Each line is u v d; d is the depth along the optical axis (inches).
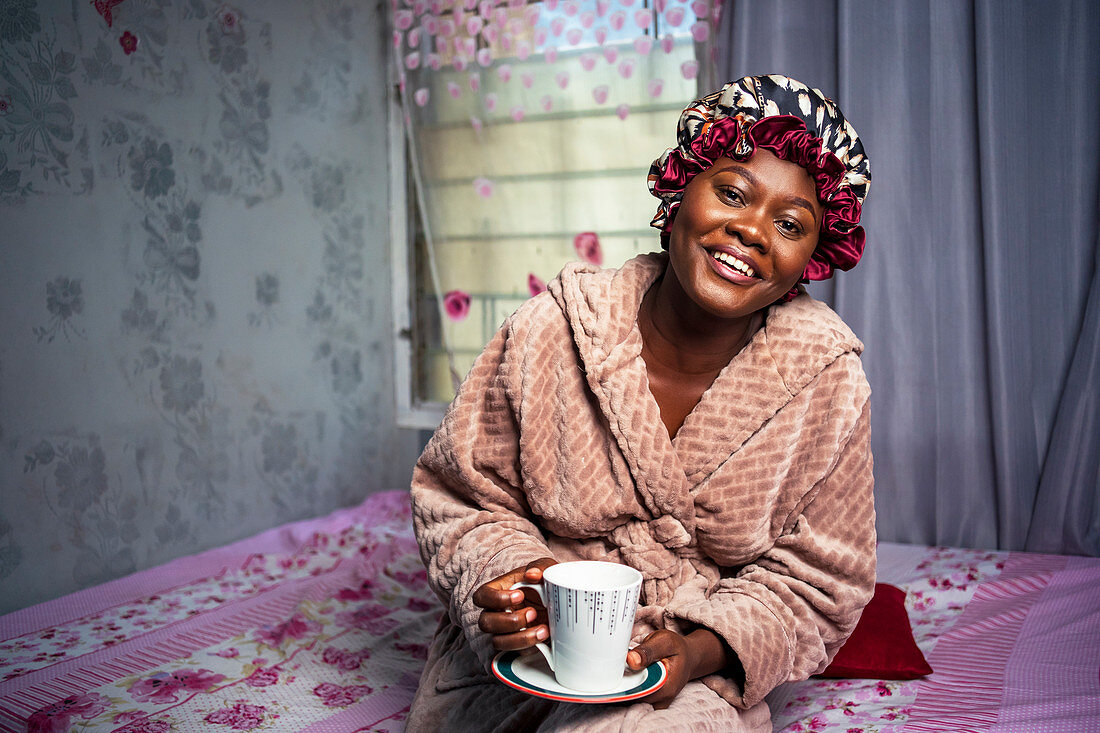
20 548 75.2
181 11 89.5
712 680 38.5
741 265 37.6
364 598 72.8
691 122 39.8
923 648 59.7
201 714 52.0
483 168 112.2
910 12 86.9
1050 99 82.4
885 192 88.5
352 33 113.9
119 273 83.4
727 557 41.8
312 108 107.5
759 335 41.6
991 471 87.4
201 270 92.5
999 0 82.8
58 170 77.5
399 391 123.2
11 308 74.0
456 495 46.3
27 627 67.8
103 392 82.2
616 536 42.7
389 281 122.1
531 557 38.2
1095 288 80.7
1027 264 84.0
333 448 112.1
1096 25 81.0
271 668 59.4
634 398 40.9
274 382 102.4
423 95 113.8
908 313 88.7
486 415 44.5
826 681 55.2
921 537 90.4
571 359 42.9
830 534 41.1
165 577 81.6
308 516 107.9
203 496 93.3
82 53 79.5
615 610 30.2
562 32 106.4
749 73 93.4
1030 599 68.0
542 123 108.9
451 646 46.0
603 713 34.7
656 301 42.6
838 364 40.8
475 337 115.6
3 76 73.0
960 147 86.0
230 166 96.0
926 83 86.8
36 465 76.5
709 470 41.3
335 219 111.7
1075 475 81.9
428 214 115.3
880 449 90.8
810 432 40.8
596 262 108.5
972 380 87.4
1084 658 55.5
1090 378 81.0
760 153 37.7
